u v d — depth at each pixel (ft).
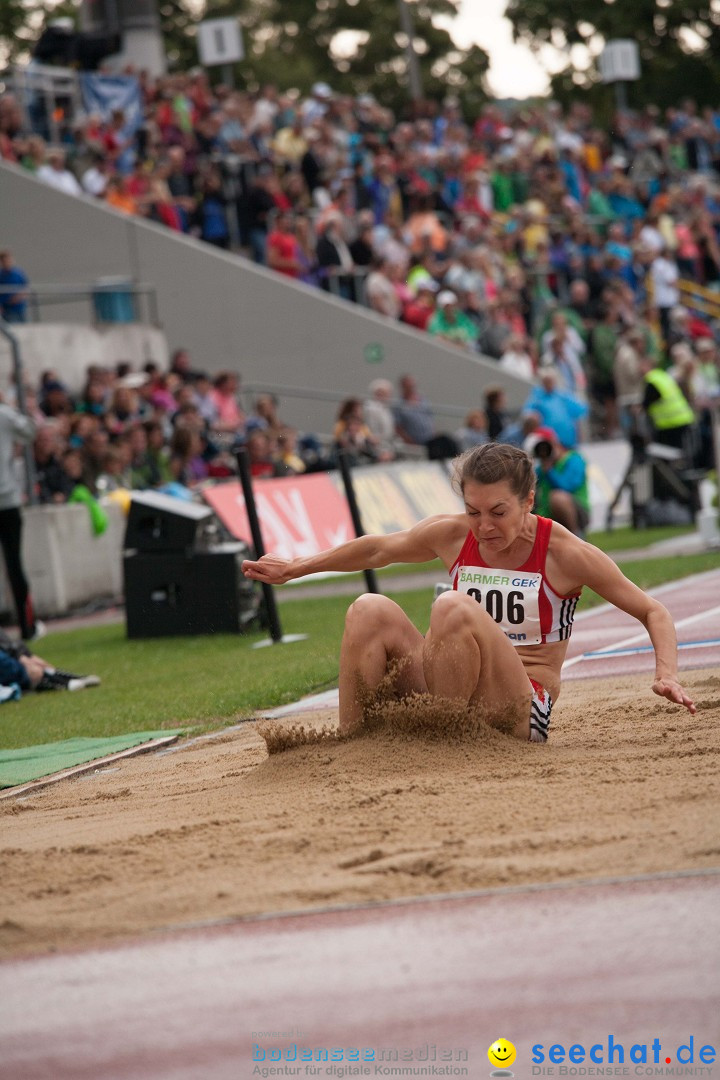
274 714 67.41
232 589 110.52
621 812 36.50
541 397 164.14
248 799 42.78
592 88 428.56
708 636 78.89
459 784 41.27
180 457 150.20
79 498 143.74
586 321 241.14
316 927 29.84
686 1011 23.72
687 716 52.60
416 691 47.32
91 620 135.03
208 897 32.53
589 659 76.28
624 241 262.06
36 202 206.28
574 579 46.14
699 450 197.57
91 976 28.27
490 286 231.50
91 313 206.28
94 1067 23.71
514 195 266.16
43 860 37.37
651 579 114.21
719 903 28.76
